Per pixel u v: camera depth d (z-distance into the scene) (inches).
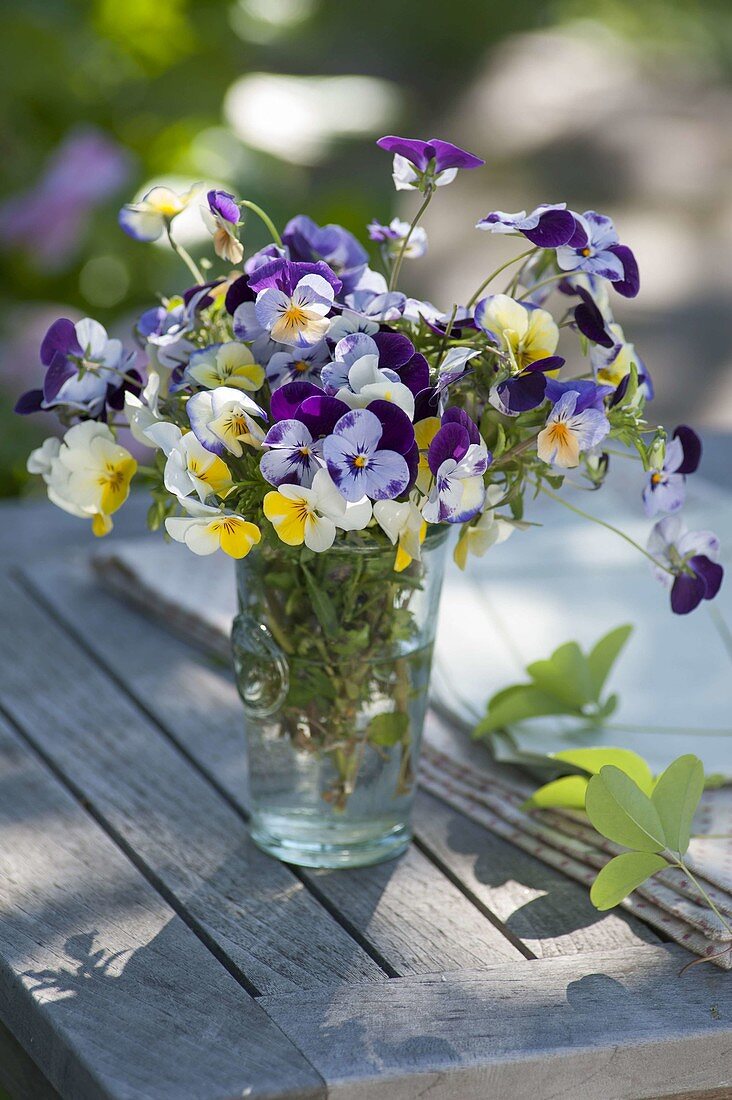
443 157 44.2
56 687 53.8
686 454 45.8
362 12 335.0
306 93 126.3
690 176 260.1
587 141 276.7
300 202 112.6
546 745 49.6
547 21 360.2
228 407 43.0
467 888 46.8
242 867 47.4
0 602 57.9
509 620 54.7
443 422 43.2
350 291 45.8
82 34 107.3
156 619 57.2
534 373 43.4
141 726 52.4
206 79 113.6
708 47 351.6
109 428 44.8
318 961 44.7
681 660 53.2
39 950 44.8
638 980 44.2
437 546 45.8
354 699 46.1
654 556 45.7
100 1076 41.7
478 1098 42.3
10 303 96.3
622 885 44.8
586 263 43.9
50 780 50.2
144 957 44.6
